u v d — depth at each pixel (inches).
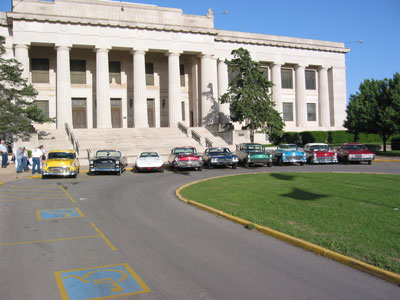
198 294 207.9
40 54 1568.7
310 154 1088.8
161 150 1298.0
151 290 213.6
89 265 255.9
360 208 409.4
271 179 690.2
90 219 400.5
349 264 250.8
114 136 1393.9
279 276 233.9
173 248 294.4
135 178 788.6
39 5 1428.4
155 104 1768.0
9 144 1210.6
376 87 1384.1
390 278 223.6
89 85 1643.7
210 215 417.7
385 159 1197.7
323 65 2100.1
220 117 1817.2
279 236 317.4
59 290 213.9
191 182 692.7
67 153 865.5
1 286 219.8
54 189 628.1
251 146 1063.6
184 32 1643.7
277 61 1966.0
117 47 1541.6
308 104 2123.5
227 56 1845.5
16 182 727.7
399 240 290.7
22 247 298.8
